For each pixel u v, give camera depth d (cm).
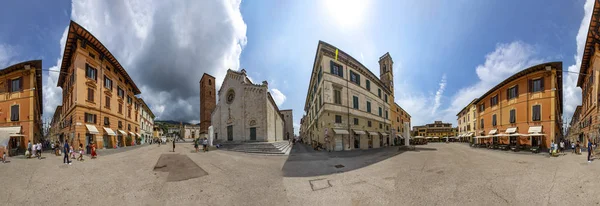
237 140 3538
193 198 728
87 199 713
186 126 10031
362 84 3206
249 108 3428
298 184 902
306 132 5662
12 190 801
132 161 1502
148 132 6166
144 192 787
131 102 3847
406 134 2709
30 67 2433
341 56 2806
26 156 1820
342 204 658
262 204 671
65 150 1419
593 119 2189
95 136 2497
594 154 1741
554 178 892
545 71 2444
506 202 630
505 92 2933
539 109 2473
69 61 2598
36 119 2711
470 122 5028
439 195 707
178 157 1759
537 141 2481
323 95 2552
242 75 3609
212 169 1226
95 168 1221
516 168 1155
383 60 4738
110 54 2738
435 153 2153
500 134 2870
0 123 2398
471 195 696
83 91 2328
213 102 5844
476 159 1597
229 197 739
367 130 3181
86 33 2277
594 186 754
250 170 1211
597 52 1969
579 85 2952
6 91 2453
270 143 2780
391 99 4612
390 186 837
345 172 1147
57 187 837
